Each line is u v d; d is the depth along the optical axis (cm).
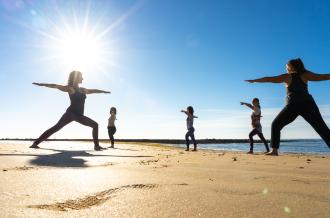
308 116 659
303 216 200
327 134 648
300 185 304
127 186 285
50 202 229
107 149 919
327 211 211
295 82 661
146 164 484
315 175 374
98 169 404
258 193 265
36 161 489
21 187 275
